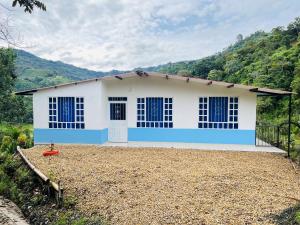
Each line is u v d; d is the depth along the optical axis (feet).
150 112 42.65
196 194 19.66
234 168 27.25
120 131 43.55
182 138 41.86
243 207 17.20
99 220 16.62
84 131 41.73
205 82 37.63
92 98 41.39
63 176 24.23
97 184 22.18
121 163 29.07
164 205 17.81
